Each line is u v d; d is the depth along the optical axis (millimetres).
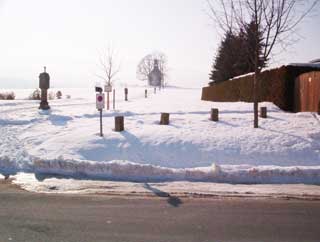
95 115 20266
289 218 7711
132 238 6590
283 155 13055
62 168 11297
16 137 14719
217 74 58156
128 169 10961
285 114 18938
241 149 13336
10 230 6922
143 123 17000
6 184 10156
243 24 16203
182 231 6953
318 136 14328
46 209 8102
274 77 23906
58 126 16609
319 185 10336
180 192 9445
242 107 23156
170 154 13125
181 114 20516
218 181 10688
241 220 7562
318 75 19812
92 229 6996
